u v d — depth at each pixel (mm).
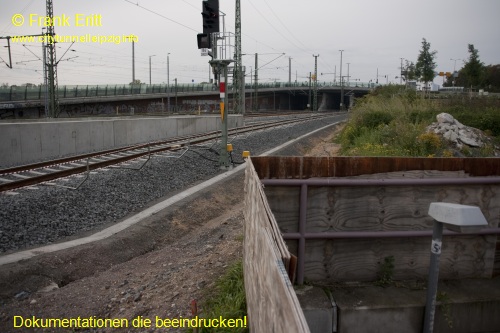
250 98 88500
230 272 5066
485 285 4660
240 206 11617
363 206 4738
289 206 4656
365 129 21703
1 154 14305
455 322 4219
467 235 4824
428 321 3535
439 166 4836
